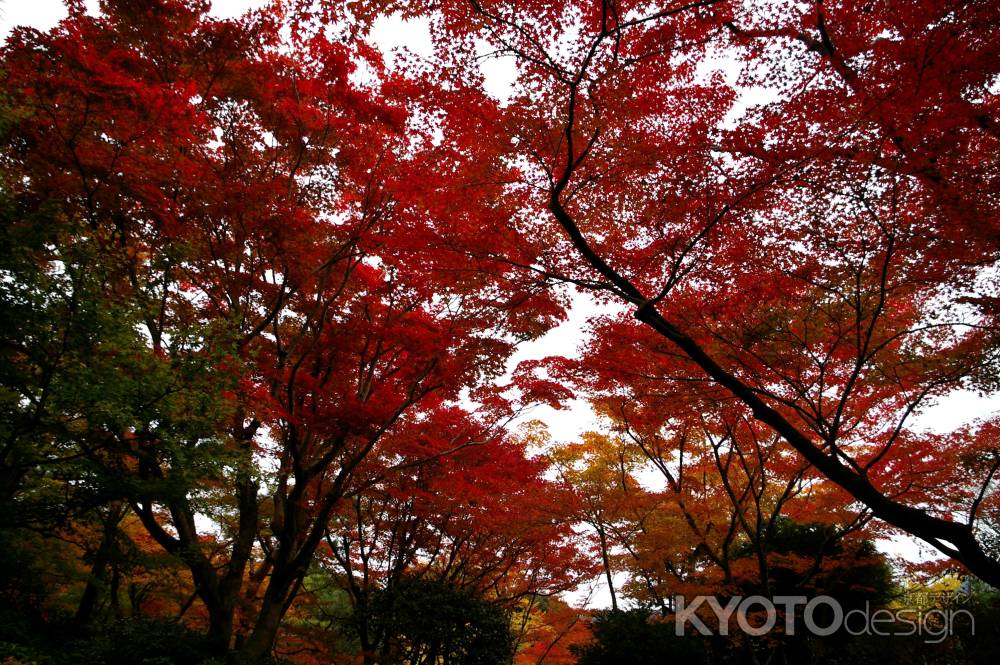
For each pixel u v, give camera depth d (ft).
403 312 41.39
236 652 33.76
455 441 48.62
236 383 27.66
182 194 31.17
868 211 20.80
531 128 21.85
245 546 37.68
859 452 38.78
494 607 46.83
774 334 27.53
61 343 23.54
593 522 50.42
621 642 50.24
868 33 19.08
